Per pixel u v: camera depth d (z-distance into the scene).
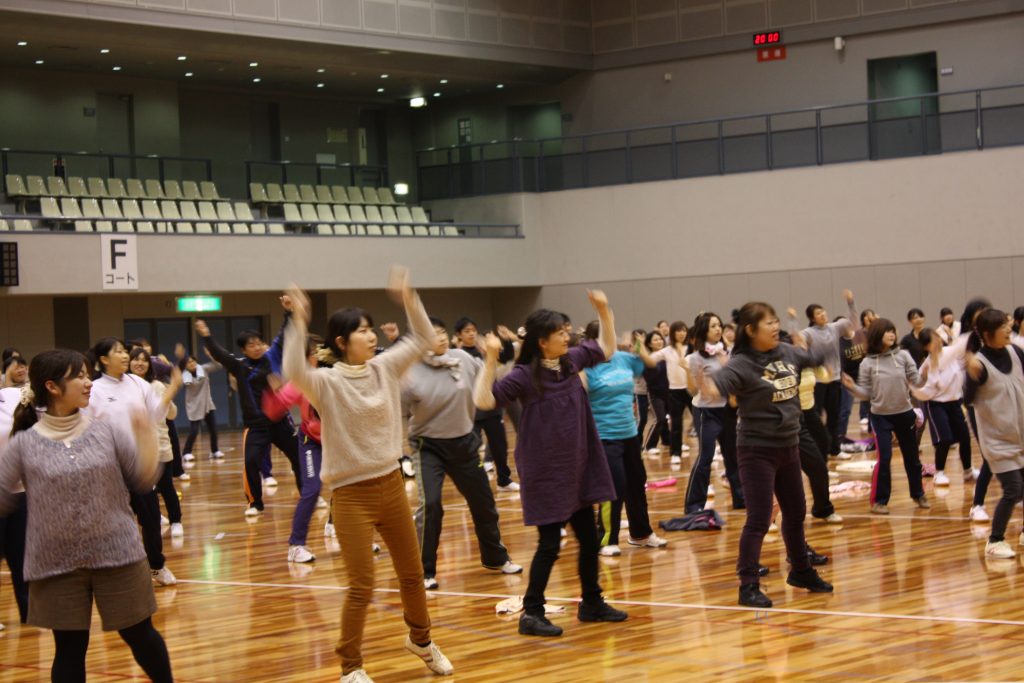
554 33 25.17
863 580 7.18
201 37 20.88
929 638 5.77
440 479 7.71
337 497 5.32
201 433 22.92
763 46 24.41
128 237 19.42
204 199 23.02
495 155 24.84
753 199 22.48
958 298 20.83
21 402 4.93
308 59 23.03
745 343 6.59
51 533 4.38
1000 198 20.45
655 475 13.09
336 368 5.31
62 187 21.52
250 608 7.32
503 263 24.06
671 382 14.18
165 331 22.31
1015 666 5.21
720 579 7.41
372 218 24.59
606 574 7.76
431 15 23.14
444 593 7.46
